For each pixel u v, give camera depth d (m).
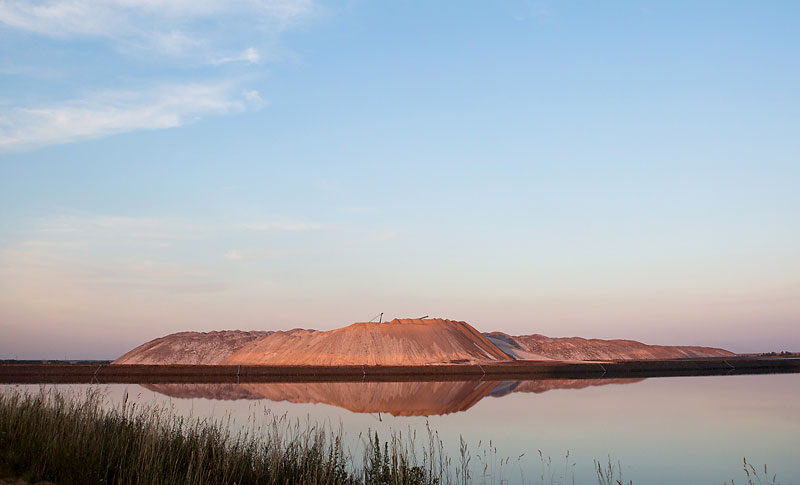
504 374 106.12
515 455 25.14
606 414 39.72
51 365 89.75
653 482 21.28
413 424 34.25
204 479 15.33
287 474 16.56
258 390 64.44
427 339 156.62
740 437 30.34
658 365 119.81
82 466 15.16
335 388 68.94
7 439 16.83
